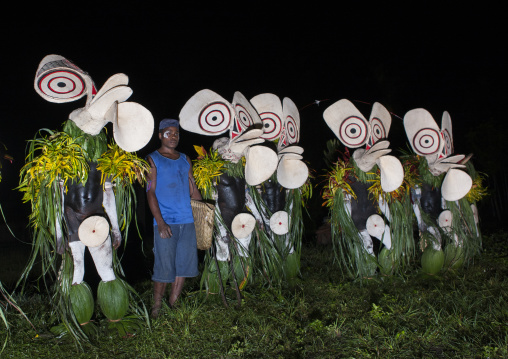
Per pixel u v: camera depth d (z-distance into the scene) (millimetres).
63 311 3580
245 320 4016
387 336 3621
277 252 4824
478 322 3859
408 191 5023
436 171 5043
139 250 7801
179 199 4020
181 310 4066
